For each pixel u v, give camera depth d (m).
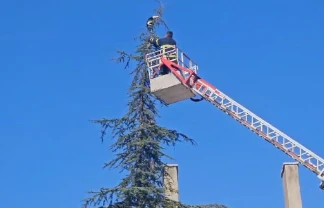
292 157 26.72
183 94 26.34
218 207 19.73
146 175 19.91
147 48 22.89
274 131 26.89
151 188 19.22
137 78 22.44
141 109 21.33
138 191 19.05
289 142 26.77
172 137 20.83
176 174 26.00
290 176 28.47
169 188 21.00
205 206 19.69
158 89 25.28
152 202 19.56
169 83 25.39
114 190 19.14
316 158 26.45
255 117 27.08
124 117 21.12
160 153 20.39
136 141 20.27
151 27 23.36
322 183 26.27
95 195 19.20
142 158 20.39
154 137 20.70
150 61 23.78
